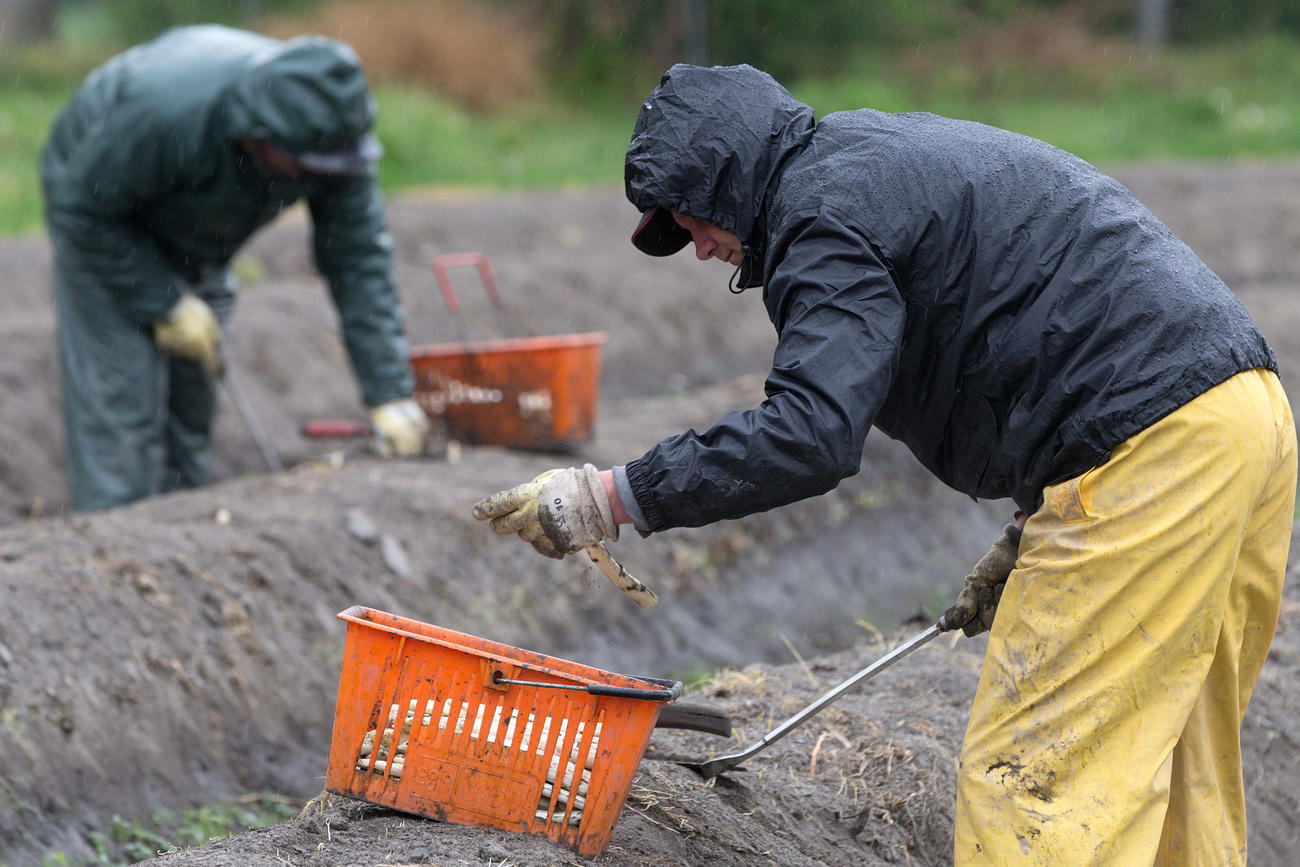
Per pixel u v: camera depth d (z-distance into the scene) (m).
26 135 34.25
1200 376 5.44
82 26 59.03
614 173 39.44
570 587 14.43
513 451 16.81
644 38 52.25
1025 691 5.66
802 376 5.40
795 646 15.45
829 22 55.81
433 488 14.72
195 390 16.06
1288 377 25.88
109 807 9.88
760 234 6.02
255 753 11.09
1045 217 5.63
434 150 37.78
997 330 5.66
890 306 5.54
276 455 19.45
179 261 14.78
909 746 8.51
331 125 13.38
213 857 5.88
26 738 9.73
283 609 12.21
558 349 16.44
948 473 6.34
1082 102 56.06
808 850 7.30
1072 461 5.64
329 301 23.20
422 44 44.69
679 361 25.98
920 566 18.30
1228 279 36.03
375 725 6.19
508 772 6.16
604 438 18.23
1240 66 60.53
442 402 16.69
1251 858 9.29
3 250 23.84
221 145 13.25
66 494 17.89
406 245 27.75
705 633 15.08
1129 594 5.46
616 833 6.52
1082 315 5.52
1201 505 5.39
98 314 14.29
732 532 16.66
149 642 11.03
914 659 10.05
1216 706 6.05
